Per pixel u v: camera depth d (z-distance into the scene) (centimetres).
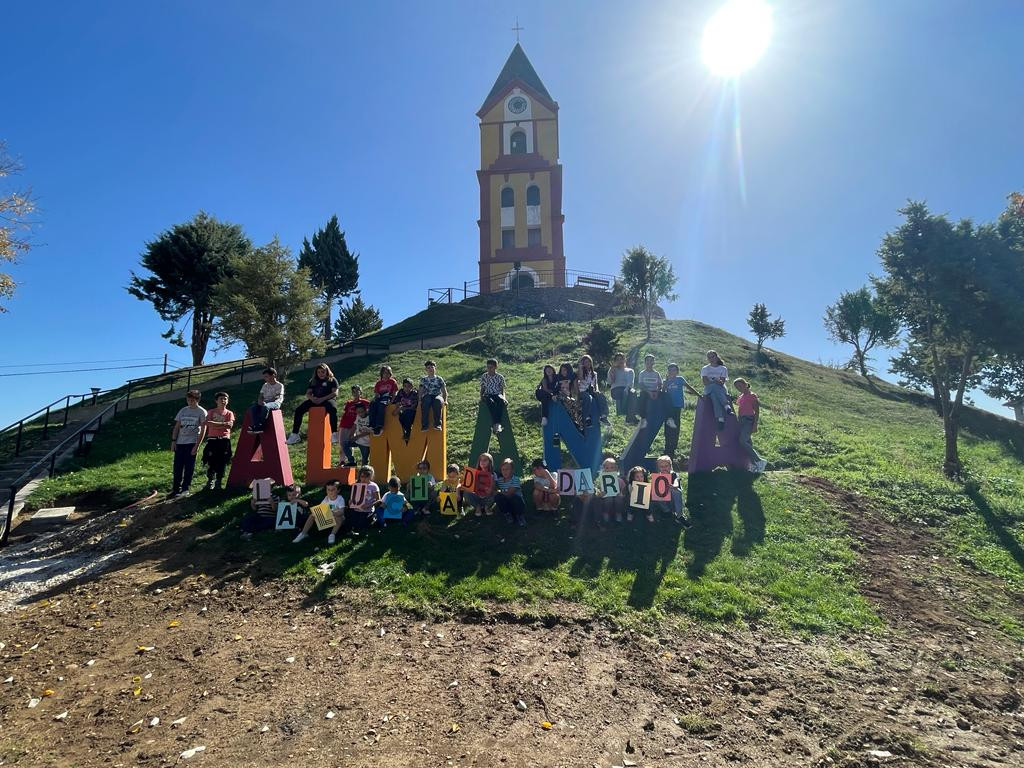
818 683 526
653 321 3275
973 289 1147
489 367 1109
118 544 927
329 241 4966
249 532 890
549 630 616
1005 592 726
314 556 805
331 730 442
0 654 588
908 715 481
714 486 1027
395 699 485
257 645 588
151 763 405
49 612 693
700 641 596
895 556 810
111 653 582
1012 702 507
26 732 450
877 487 1059
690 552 798
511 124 4856
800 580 732
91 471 1445
